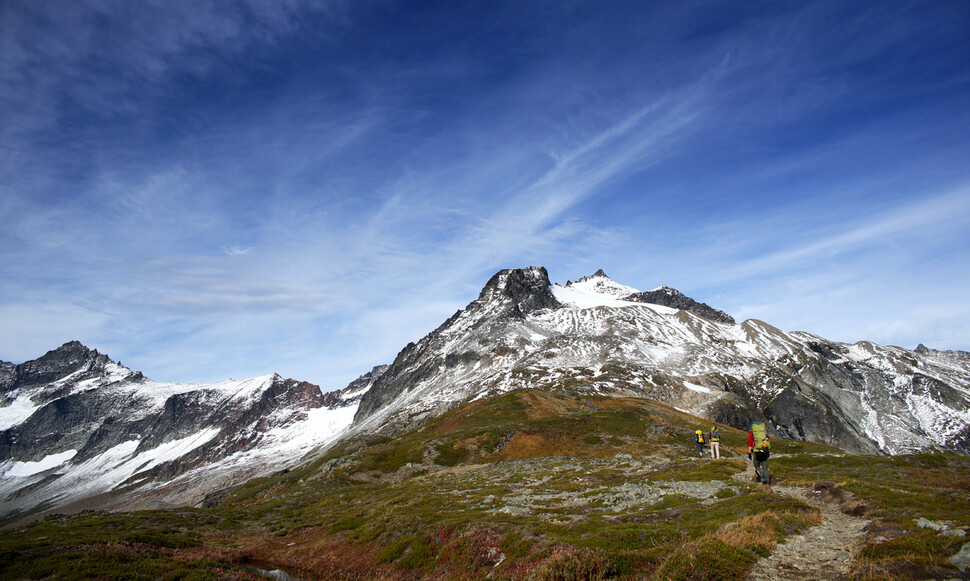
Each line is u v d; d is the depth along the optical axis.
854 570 18.19
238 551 43.59
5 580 31.84
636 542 25.75
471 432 110.88
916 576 16.55
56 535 46.25
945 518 21.52
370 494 70.75
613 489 42.78
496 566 28.42
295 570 37.97
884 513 23.95
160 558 37.50
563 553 24.88
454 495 51.53
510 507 39.69
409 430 155.50
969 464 42.06
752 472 42.84
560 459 82.81
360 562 37.31
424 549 34.34
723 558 20.34
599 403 155.62
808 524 24.52
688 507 31.19
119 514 61.47
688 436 98.00
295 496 82.12
